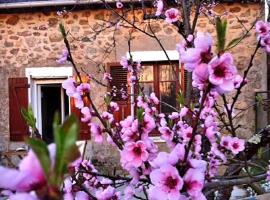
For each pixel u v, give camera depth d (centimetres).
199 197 130
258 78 952
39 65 1029
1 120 1033
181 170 134
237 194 409
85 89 216
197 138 197
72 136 59
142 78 989
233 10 968
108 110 287
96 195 185
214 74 120
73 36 1008
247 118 940
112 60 1002
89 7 998
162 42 986
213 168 239
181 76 938
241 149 227
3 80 1036
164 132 192
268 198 233
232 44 127
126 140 167
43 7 1010
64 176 64
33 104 1037
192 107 250
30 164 59
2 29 1034
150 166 158
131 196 206
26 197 58
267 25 216
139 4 944
